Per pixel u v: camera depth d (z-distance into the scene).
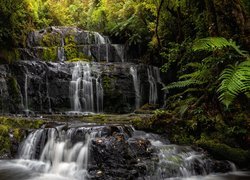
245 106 5.93
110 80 10.80
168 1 10.40
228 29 6.58
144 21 12.84
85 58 12.72
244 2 7.05
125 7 14.23
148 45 12.13
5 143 6.05
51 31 13.02
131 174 4.43
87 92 10.65
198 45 5.04
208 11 7.14
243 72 4.38
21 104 9.71
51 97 10.23
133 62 12.85
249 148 5.46
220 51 6.17
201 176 4.96
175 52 9.29
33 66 10.16
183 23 10.14
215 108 6.14
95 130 5.62
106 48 13.12
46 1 15.83
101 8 16.61
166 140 6.02
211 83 6.35
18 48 11.06
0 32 10.06
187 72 8.95
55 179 4.91
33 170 5.39
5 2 10.30
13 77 9.69
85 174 4.73
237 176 4.97
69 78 10.50
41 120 6.72
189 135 5.97
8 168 5.44
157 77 11.49
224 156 5.36
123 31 13.84
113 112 10.66
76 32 13.56
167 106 8.47
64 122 6.79
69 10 18.78
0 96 9.20
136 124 6.35
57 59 12.15
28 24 12.54
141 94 11.10
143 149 5.04
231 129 5.61
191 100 6.65
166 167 4.81
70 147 5.50
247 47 6.29
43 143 5.87
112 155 4.70
